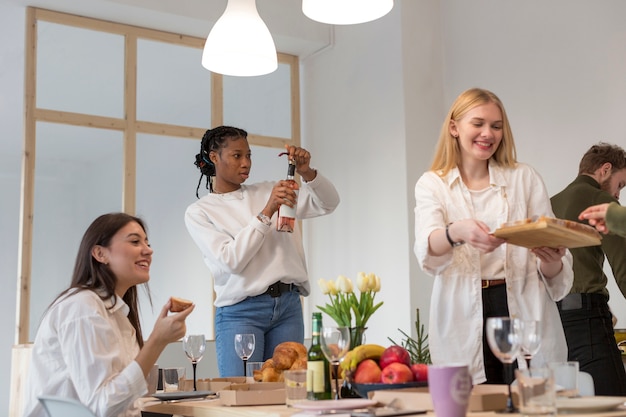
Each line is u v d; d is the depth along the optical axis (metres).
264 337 3.21
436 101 5.58
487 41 5.30
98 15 5.34
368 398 1.72
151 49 5.59
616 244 2.98
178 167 5.59
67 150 5.20
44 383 2.15
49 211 5.09
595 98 4.54
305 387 1.82
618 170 3.23
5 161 8.64
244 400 1.95
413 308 5.23
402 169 5.38
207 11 5.51
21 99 6.82
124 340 2.32
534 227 1.78
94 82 5.36
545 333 2.19
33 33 5.14
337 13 2.99
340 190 5.90
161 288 5.33
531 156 4.93
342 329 1.77
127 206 5.34
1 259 8.68
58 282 5.05
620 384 2.97
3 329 8.59
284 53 6.17
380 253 5.51
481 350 2.17
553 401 1.35
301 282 3.25
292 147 3.21
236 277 3.12
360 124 5.77
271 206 3.11
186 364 5.27
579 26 4.66
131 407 2.18
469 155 2.30
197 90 5.74
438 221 2.20
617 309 4.21
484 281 2.21
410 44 5.52
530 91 4.96
